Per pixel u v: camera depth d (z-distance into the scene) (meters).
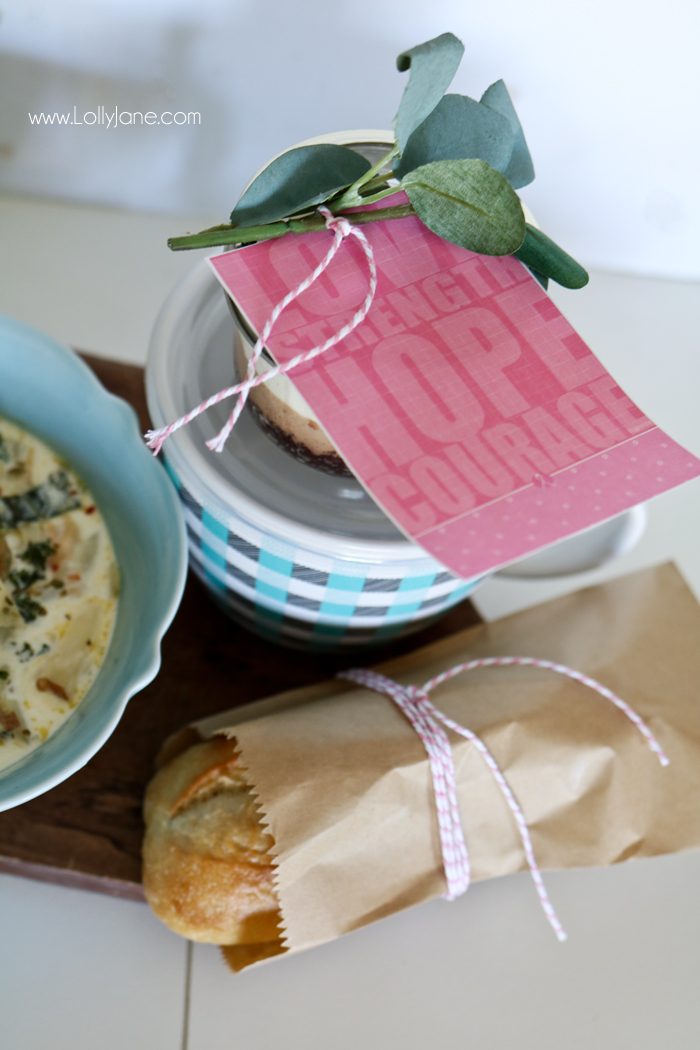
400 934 0.62
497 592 0.73
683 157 0.72
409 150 0.52
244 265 0.52
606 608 0.64
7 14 0.65
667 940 0.63
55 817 0.60
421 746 0.58
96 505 0.62
